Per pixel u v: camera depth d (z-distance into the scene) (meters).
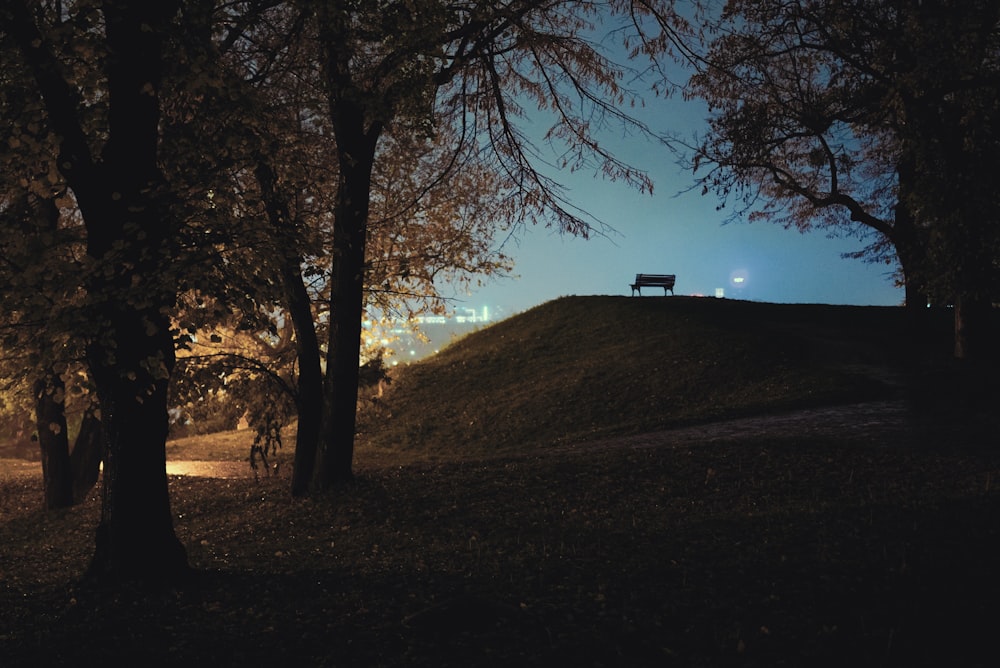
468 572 9.95
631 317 37.44
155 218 9.38
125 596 9.38
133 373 9.05
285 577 10.34
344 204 16.30
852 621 7.23
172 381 15.29
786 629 7.14
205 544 14.88
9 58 8.95
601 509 14.34
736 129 21.53
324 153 17.27
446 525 14.09
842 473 15.22
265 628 7.93
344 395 17.14
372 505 15.81
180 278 9.00
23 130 9.25
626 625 7.37
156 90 9.76
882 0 19.17
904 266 26.34
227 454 28.42
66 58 9.19
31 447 35.84
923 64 17.08
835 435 18.38
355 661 6.93
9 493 22.33
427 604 8.46
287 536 14.76
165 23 9.13
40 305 8.81
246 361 17.22
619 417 26.27
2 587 10.71
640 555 10.09
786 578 8.42
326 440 17.16
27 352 9.83
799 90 21.61
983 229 17.66
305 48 14.27
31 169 9.80
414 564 10.74
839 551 9.17
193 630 7.95
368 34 12.17
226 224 9.60
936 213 17.91
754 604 7.77
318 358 17.78
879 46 20.53
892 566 8.40
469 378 34.00
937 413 19.91
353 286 16.94
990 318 26.22
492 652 6.91
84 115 9.71
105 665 7.06
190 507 18.75
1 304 8.82
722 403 25.27
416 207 18.41
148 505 10.06
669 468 16.66
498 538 12.62
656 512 13.70
